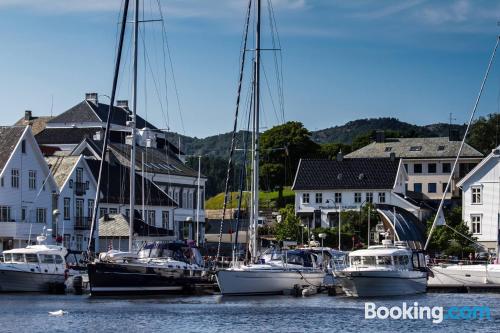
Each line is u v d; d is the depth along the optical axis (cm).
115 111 17725
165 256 8100
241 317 6538
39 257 8281
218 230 15050
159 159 14425
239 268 7931
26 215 10719
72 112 17262
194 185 14725
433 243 11294
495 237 12588
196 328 6041
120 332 5881
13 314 6631
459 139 18362
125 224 11406
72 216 11431
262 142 18100
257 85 8412
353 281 7738
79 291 8238
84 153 13338
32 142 10831
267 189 18112
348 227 13112
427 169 17962
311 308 7056
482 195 12688
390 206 12306
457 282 8556
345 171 15050
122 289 7700
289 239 12662
